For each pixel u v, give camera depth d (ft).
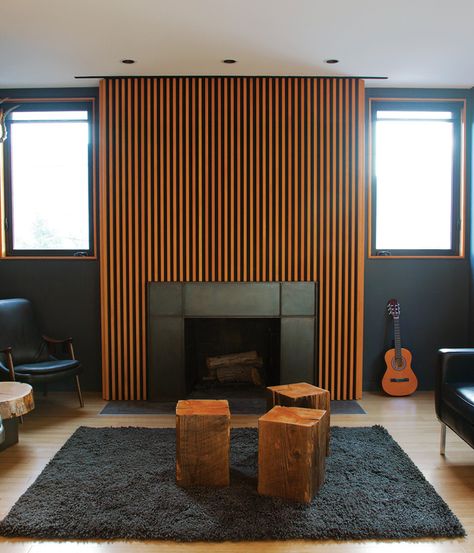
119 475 10.03
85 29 11.57
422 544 7.98
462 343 16.40
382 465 10.52
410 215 16.37
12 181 16.26
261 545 7.93
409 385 15.80
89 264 16.03
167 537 8.05
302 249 15.34
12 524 8.30
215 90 15.15
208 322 16.60
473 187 15.98
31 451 11.49
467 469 10.57
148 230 15.30
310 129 15.25
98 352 16.19
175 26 11.44
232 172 15.24
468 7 10.50
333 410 14.40
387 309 16.22
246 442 11.71
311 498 9.04
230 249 15.31
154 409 14.51
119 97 15.16
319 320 15.48
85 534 8.11
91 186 16.06
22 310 15.29
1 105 15.96
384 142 16.24
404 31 11.74
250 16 10.95
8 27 11.46
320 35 11.96
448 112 16.26
